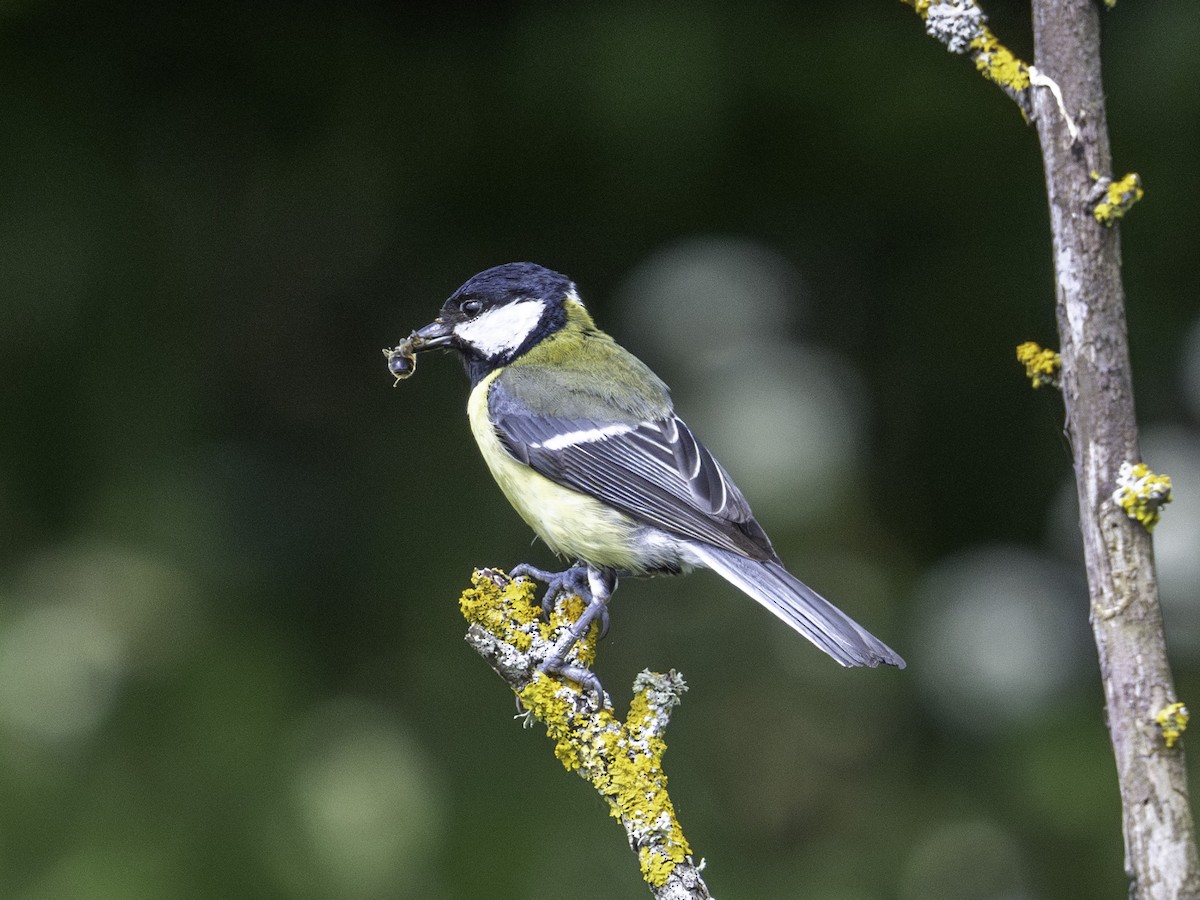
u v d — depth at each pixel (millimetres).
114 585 9820
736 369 11648
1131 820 3789
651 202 11148
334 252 11023
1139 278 10914
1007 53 4184
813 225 11484
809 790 10688
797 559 11477
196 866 9289
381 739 10016
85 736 9523
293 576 10594
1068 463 11453
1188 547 10977
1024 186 11008
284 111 10836
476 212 11141
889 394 11789
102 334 10055
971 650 11398
